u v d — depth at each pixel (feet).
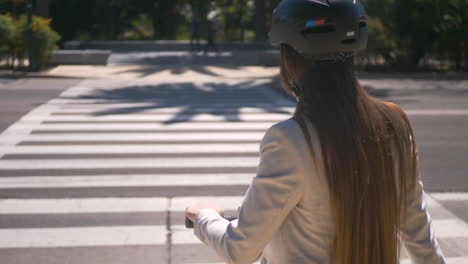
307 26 3.58
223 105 37.73
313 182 3.49
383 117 3.67
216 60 73.20
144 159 22.15
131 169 20.49
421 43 65.82
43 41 61.16
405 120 3.76
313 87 3.64
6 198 16.72
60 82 51.93
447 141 26.21
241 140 26.14
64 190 17.65
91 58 69.67
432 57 69.10
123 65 69.51
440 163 21.89
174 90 46.60
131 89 46.96
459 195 17.40
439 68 69.05
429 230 3.85
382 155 3.51
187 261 12.17
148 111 34.63
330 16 3.55
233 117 32.68
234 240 3.61
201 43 90.74
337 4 3.59
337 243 3.51
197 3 118.32
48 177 19.20
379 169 3.48
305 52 3.65
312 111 3.57
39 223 14.57
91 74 59.31
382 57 68.74
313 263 3.57
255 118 32.48
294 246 3.63
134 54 77.56
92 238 13.52
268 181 3.51
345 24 3.56
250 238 3.54
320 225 3.54
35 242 13.23
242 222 3.60
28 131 27.86
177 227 14.34
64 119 31.45
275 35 3.86
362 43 3.72
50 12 107.86
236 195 17.37
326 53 3.67
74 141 25.54
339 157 3.41
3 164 21.03
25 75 56.13
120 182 18.66
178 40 101.71
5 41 60.34
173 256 12.46
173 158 22.38
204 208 4.30
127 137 26.61
